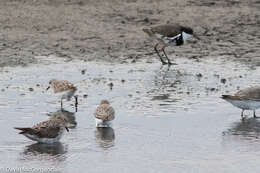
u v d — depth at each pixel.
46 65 20.11
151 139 13.48
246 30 24.47
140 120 14.81
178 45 22.06
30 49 21.55
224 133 13.95
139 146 13.04
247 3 27.03
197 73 19.78
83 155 12.46
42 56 21.03
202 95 17.17
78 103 16.20
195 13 25.64
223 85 18.27
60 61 20.62
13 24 23.47
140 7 25.86
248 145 13.14
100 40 22.83
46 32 23.08
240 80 18.86
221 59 21.58
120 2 26.33
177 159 12.29
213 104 16.31
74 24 23.88
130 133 13.87
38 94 17.00
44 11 24.77
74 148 12.86
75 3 25.80
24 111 15.38
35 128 12.99
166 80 18.81
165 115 15.24
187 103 16.36
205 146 13.07
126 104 16.19
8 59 20.47
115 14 25.00
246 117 15.26
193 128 14.27
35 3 25.48
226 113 15.54
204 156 12.47
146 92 17.42
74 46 22.12
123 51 22.11
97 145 13.06
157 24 24.22
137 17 24.84
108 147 12.94
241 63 20.98
